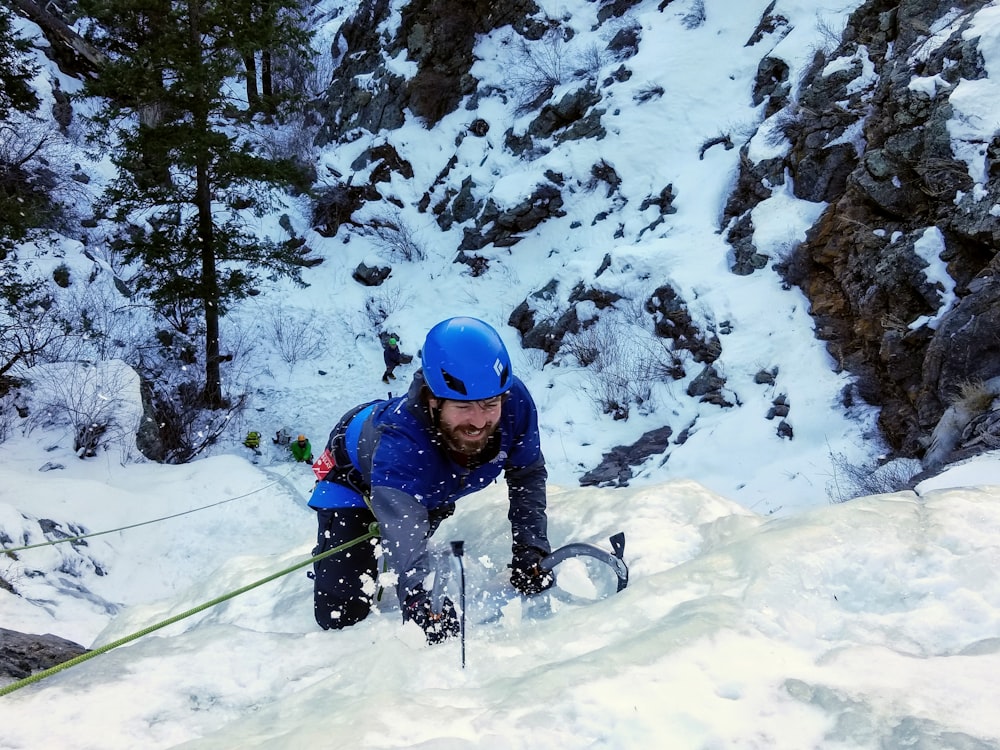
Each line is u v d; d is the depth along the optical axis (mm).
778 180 12469
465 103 19047
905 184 9789
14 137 18875
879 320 9656
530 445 2369
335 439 2660
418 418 2199
